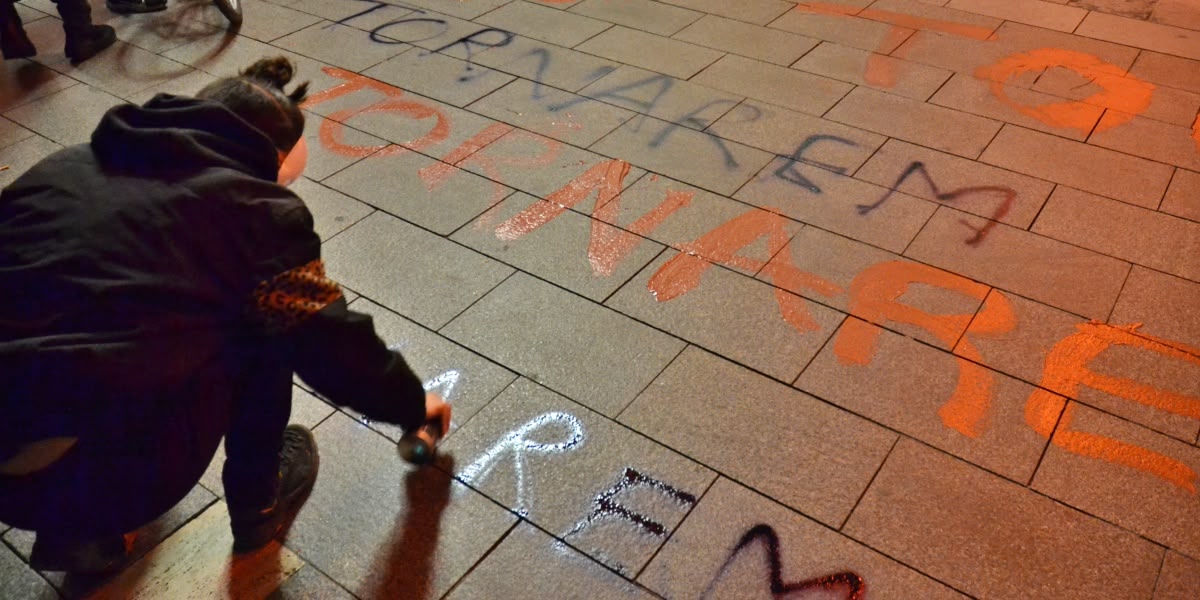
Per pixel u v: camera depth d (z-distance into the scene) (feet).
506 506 7.96
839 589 7.29
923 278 10.48
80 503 5.98
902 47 15.49
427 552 7.60
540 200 11.79
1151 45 15.46
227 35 16.33
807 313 9.98
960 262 10.72
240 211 5.66
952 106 13.83
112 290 5.35
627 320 9.90
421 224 11.40
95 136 5.90
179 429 5.99
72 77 15.12
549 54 15.40
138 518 6.22
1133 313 9.98
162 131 5.67
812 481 8.14
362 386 6.26
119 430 5.73
